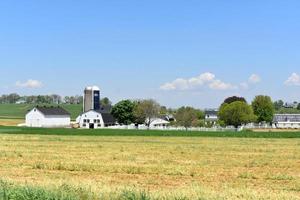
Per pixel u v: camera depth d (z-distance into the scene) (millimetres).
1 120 190250
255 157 43625
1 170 32875
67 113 175375
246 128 143375
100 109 173125
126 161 38750
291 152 49844
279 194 20297
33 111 165250
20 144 60312
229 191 20594
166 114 190125
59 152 48406
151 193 17703
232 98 185875
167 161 39000
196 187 22000
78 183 21453
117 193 17375
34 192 16281
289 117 196875
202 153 48125
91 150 51531
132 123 160125
